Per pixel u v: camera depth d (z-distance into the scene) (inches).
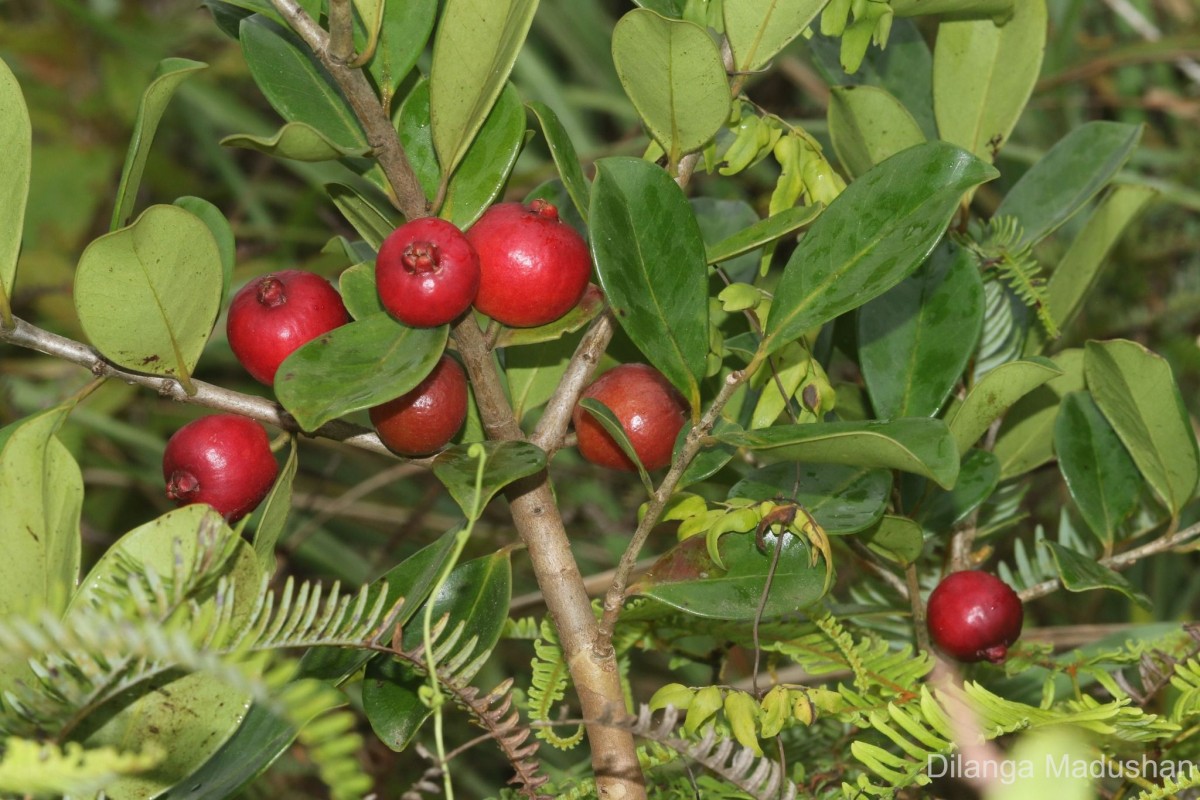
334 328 28.1
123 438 48.4
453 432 28.3
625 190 28.3
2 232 27.9
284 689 27.3
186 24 62.1
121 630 24.5
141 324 27.8
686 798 30.1
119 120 60.4
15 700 26.0
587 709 28.3
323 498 52.2
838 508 29.3
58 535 27.5
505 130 28.9
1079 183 33.7
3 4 66.4
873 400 31.2
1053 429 33.1
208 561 26.5
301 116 29.0
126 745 27.2
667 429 29.1
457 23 27.5
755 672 28.7
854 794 28.8
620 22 27.8
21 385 51.2
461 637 28.8
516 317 28.2
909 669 30.6
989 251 32.8
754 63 29.0
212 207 30.0
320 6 28.7
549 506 28.7
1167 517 33.1
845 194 28.4
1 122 27.7
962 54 32.6
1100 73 52.3
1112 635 34.3
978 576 30.7
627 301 28.0
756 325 30.2
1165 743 30.2
